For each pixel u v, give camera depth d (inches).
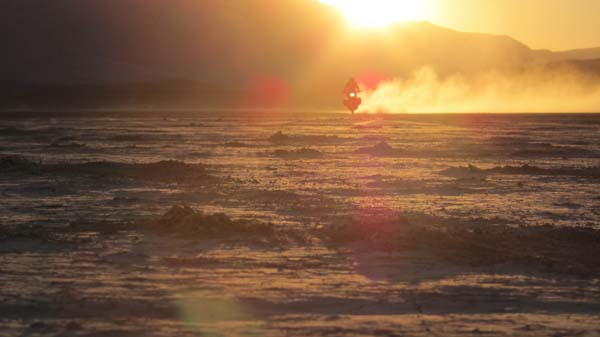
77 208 2551.7
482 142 6156.5
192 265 1678.2
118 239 1955.0
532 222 2357.3
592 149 5526.6
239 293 1448.1
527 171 3895.2
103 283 1514.5
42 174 3570.4
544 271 1669.5
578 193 3080.7
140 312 1321.4
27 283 1508.4
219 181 3351.4
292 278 1572.3
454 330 1237.7
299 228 2151.8
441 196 2940.5
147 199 2775.6
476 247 1887.3
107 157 4670.3
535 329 1251.2
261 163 4271.7
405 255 1803.6
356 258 1765.5
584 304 1414.9
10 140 6220.5
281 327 1241.4
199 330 1221.1
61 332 1204.5
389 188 3166.8
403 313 1337.4
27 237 1962.4
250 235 2006.6
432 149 5378.9
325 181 3400.6
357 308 1362.0
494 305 1398.9
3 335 1187.3
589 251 1888.5
